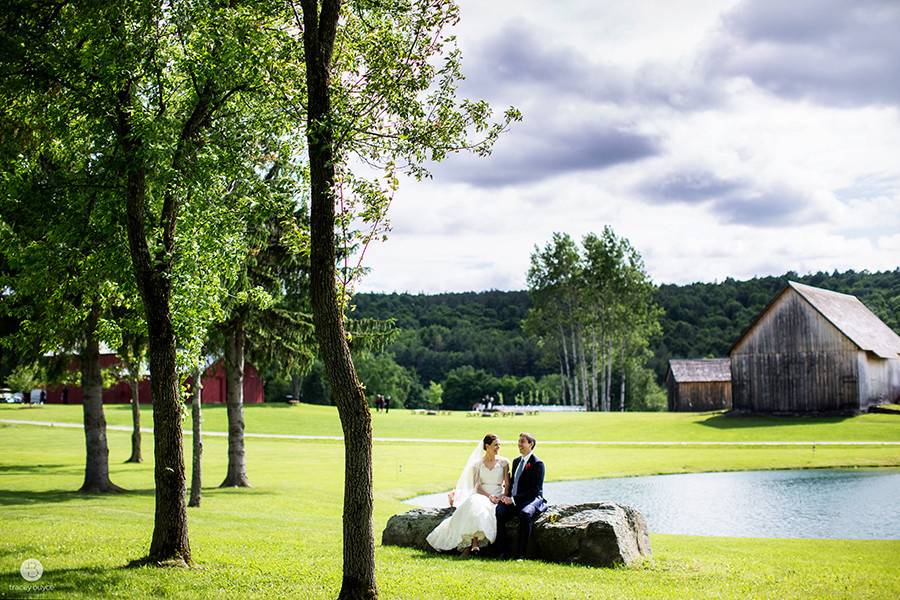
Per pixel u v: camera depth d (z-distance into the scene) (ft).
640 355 354.74
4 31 38.52
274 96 37.37
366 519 29.25
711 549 51.88
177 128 39.01
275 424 207.82
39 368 95.91
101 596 30.71
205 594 31.63
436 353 516.32
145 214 42.98
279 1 35.17
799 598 33.19
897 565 44.96
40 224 43.83
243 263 83.61
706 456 134.31
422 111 31.65
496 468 46.52
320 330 29.76
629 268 274.16
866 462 121.90
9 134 50.03
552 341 320.91
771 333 214.48
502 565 40.63
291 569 37.37
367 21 34.32
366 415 29.63
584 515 43.75
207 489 88.43
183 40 39.11
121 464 117.91
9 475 99.76
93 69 37.24
